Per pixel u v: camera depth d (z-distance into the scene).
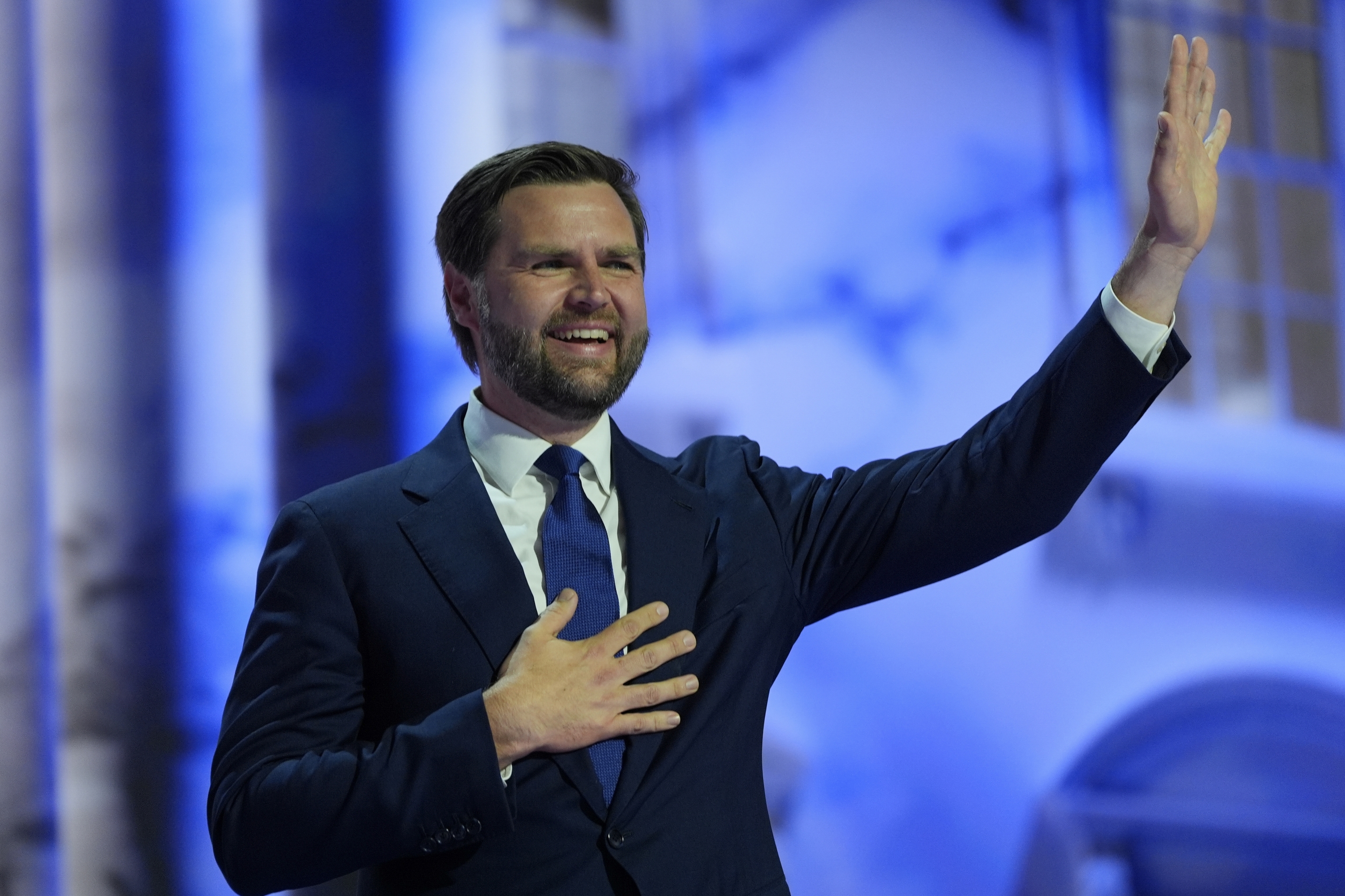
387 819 4.57
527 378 5.32
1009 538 5.53
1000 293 13.73
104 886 10.92
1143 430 14.13
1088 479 5.45
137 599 11.22
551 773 4.84
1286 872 13.66
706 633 5.24
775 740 12.55
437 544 5.18
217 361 11.59
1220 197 14.92
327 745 4.90
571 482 5.38
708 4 13.27
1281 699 13.98
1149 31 14.75
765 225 13.21
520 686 4.69
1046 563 13.52
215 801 4.85
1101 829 13.15
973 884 12.83
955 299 13.59
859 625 12.91
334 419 11.84
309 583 5.13
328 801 4.60
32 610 10.99
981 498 5.46
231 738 4.96
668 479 5.61
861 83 13.66
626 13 13.11
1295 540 14.41
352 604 5.13
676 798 4.90
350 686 5.03
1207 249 14.77
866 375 13.27
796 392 13.08
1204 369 14.52
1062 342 5.55
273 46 11.98
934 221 13.66
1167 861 13.36
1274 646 14.09
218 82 11.82
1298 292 15.02
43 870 10.81
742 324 13.02
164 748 11.15
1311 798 13.85
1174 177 5.18
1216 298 14.70
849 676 12.81
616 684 4.72
